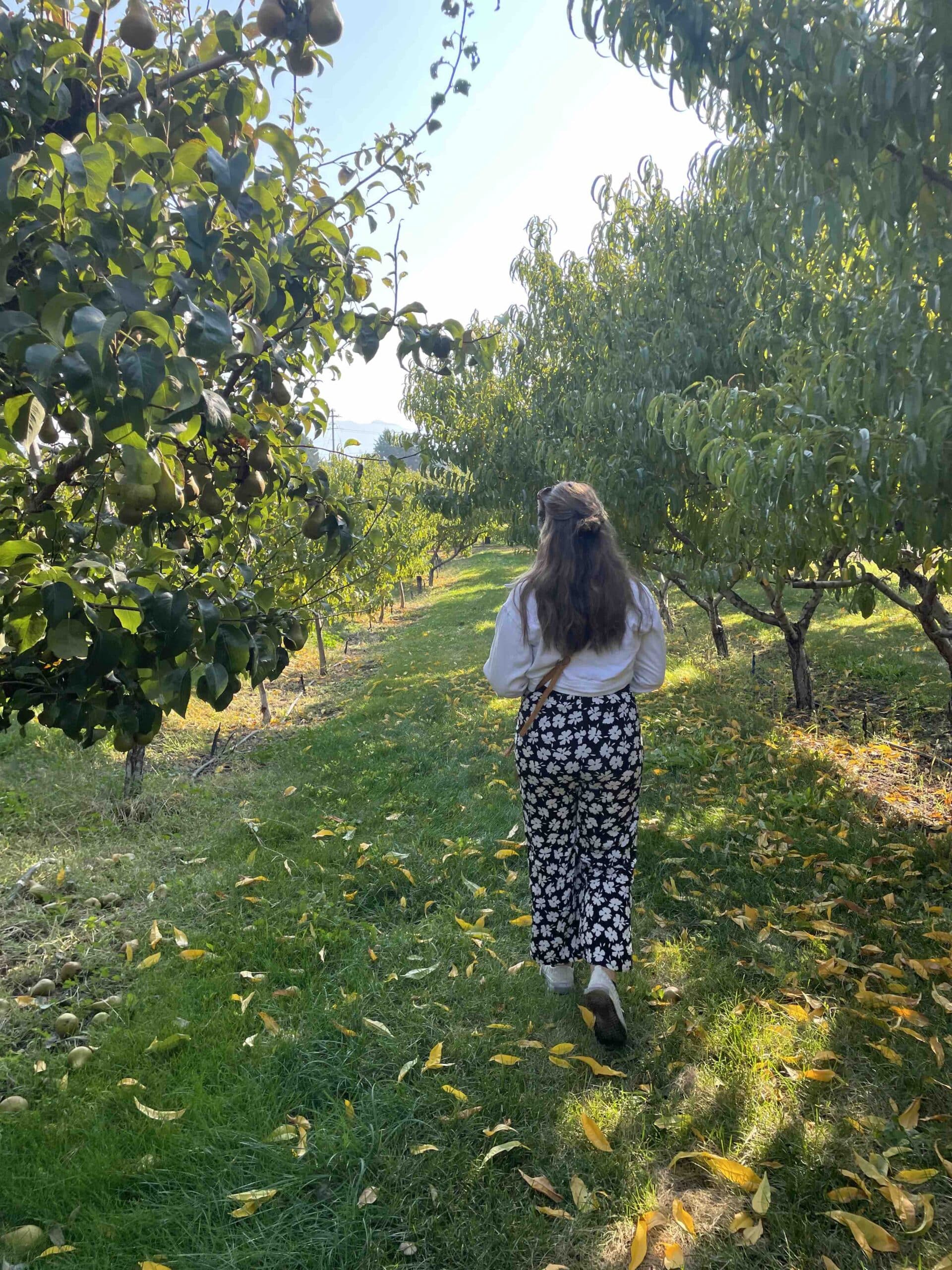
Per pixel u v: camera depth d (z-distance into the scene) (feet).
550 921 8.27
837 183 6.60
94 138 5.08
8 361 4.33
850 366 8.12
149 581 5.44
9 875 12.25
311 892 11.44
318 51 6.53
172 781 17.51
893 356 7.53
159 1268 5.45
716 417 9.97
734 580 17.21
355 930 10.39
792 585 16.07
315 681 34.40
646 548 20.68
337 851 12.84
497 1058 7.45
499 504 27.48
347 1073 7.52
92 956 9.89
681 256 17.01
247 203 5.66
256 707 28.45
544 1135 6.69
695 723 20.18
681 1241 5.69
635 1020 8.18
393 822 14.32
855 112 6.05
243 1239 5.81
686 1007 8.28
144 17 6.12
